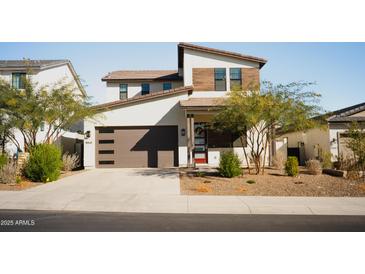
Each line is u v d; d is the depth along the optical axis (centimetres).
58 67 2312
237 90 1333
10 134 1590
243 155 1772
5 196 955
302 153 2277
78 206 848
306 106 1250
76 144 2317
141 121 1759
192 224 689
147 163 1747
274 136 1529
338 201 930
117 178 1320
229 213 796
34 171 1230
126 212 798
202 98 1806
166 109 1769
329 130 1862
